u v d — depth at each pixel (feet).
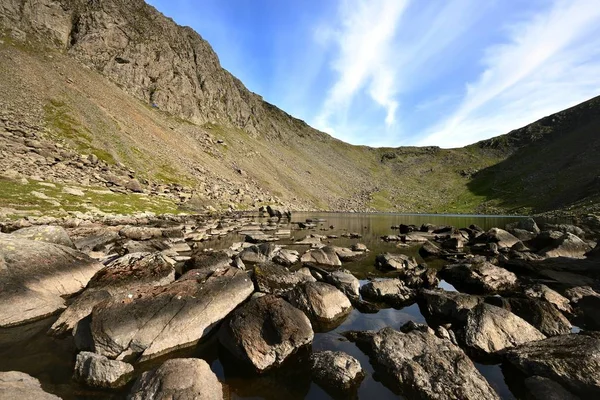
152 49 445.78
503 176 640.58
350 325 40.11
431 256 88.89
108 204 137.80
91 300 38.91
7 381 22.75
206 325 36.19
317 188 534.78
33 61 270.46
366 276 64.69
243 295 44.11
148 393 22.21
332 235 135.74
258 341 31.19
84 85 293.02
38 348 31.91
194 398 21.47
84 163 180.65
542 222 199.31
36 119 202.08
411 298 50.24
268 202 336.70
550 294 46.83
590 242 101.30
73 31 363.97
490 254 86.28
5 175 124.77
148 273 48.78
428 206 609.42
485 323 34.76
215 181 297.94
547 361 27.96
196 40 587.68
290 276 53.57
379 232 158.30
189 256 76.84
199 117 478.18
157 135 312.29
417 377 26.50
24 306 38.63
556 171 492.13
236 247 88.43
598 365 26.03
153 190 199.52
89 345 31.63
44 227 60.70
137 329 32.07
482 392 24.66
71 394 24.64
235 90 639.35
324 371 28.12
